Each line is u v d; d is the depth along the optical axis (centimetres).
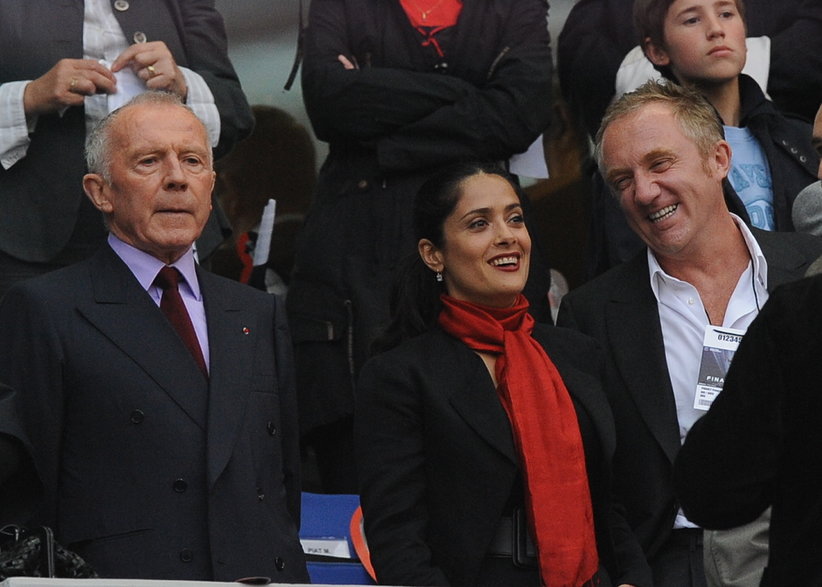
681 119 1694
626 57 2312
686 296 1673
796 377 1039
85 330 1471
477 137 2158
